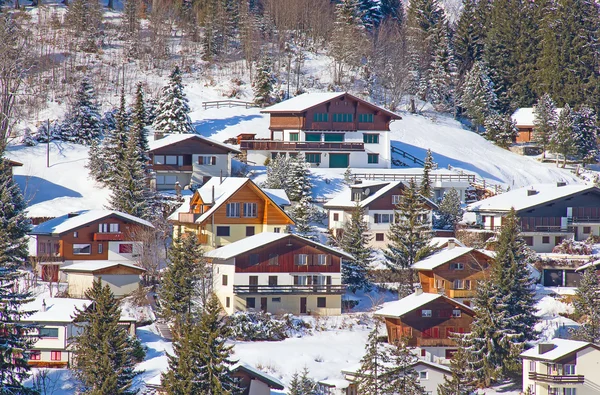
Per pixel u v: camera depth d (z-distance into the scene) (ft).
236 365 533.96
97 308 556.51
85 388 550.77
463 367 600.39
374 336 590.14
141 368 611.06
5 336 562.25
